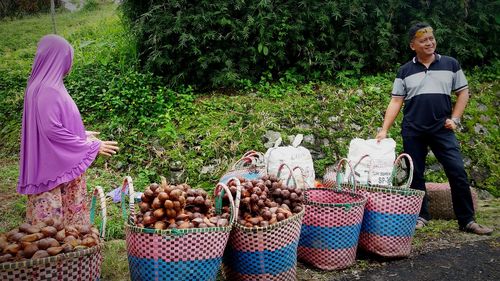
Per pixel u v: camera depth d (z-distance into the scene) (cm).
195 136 628
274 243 299
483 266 361
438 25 760
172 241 266
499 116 720
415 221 376
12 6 1691
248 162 470
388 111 458
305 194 377
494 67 796
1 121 793
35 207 320
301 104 680
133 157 611
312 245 357
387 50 777
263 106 676
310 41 745
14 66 999
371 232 377
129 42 795
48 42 326
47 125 312
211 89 746
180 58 725
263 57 746
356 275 349
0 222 474
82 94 748
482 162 645
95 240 257
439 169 633
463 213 448
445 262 371
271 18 725
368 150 441
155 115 673
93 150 331
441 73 434
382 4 767
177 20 700
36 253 231
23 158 325
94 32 1204
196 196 299
